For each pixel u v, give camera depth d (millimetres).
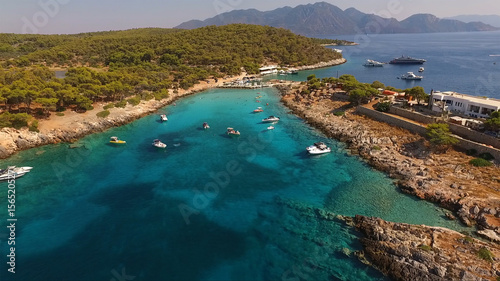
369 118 104438
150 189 70562
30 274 46469
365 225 53156
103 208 63188
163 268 47531
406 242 47344
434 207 58875
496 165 66375
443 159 73188
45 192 69250
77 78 132750
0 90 102125
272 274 45844
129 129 112688
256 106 142875
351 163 80438
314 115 120000
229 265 47875
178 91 169500
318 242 51594
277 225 56781
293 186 70375
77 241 53625
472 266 41438
